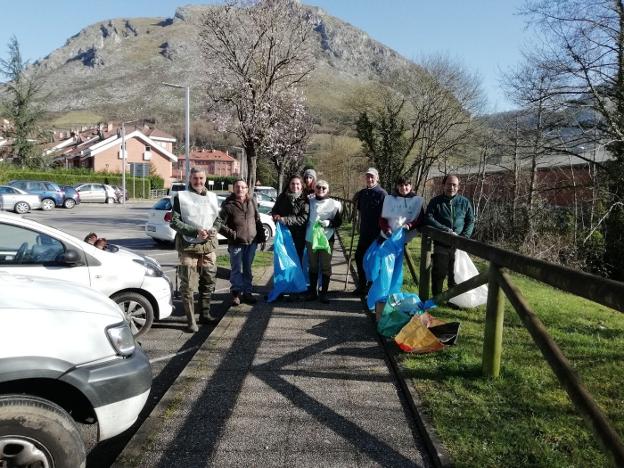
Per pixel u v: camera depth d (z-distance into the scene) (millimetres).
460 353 4750
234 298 6855
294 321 6090
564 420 3496
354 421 3631
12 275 3410
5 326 2605
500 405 3730
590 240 15789
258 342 5301
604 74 14766
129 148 63875
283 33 14438
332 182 45594
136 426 3879
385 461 3135
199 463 3084
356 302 7098
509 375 4242
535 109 16312
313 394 4062
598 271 15742
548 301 7367
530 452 3102
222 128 15406
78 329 2818
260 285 8266
